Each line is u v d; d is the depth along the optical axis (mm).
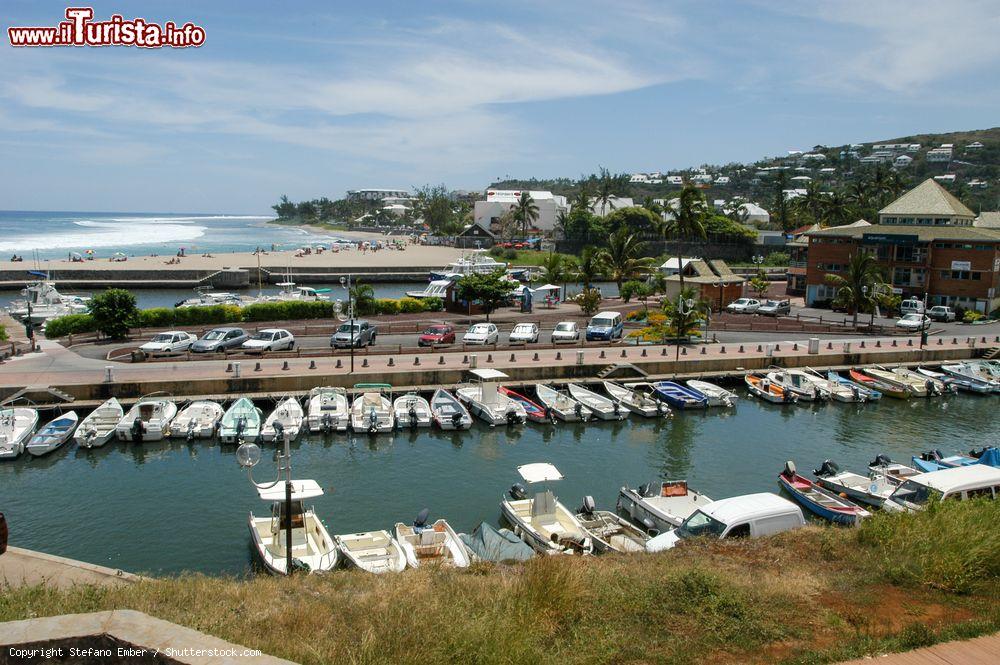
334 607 12406
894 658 9086
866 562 14039
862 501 26234
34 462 29953
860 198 137000
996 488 21641
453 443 33906
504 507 25031
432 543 21297
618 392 41438
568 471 30750
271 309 59875
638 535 22281
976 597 11820
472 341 49500
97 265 105250
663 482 25766
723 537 18453
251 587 14547
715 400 40875
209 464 30156
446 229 197625
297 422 33375
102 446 31453
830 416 40656
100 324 48219
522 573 14023
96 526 24156
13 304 67312
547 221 173750
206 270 100812
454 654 9570
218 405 35094
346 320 58969
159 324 55156
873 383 46094
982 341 56469
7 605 12562
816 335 59188
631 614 11531
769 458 33125
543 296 78938
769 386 43719
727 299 75688
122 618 5910
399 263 123000
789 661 9281
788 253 128500
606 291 98562
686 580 12648
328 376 39000
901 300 70812
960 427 38969
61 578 16719
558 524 23531
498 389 40031
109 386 36125
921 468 29406
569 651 10109
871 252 74125
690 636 10594
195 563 21625
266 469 29719
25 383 35969
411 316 64312
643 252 131625
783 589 12422
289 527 18188
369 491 27875
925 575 12609
